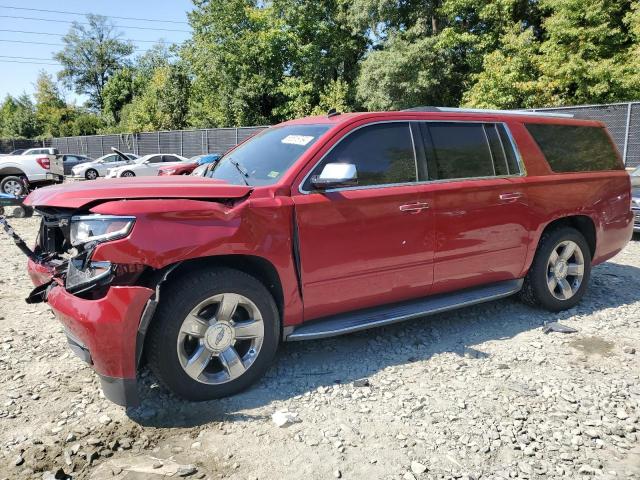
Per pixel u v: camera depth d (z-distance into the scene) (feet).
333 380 11.66
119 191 9.97
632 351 13.12
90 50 224.12
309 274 11.41
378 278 12.46
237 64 109.09
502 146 14.74
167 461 8.71
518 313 16.06
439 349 13.39
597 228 16.69
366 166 12.30
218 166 14.71
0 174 46.16
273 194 11.04
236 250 10.34
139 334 9.41
